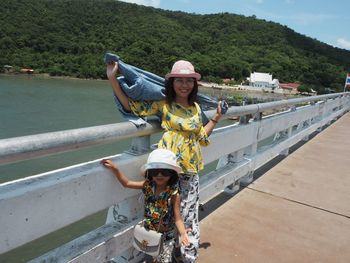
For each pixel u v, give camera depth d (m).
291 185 4.84
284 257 3.10
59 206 1.93
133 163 2.44
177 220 2.24
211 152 3.41
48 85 58.97
